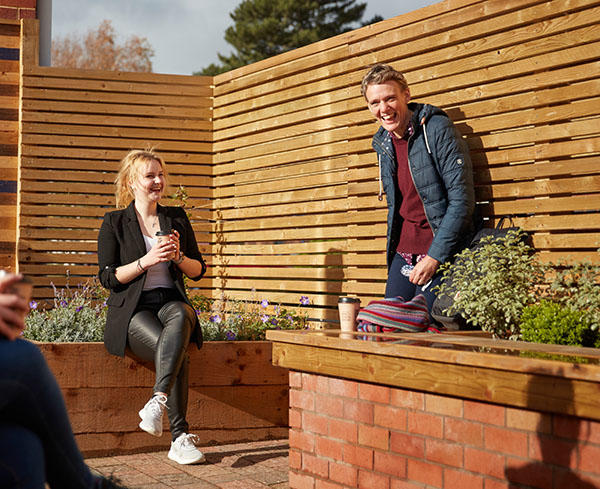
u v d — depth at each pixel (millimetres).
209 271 6910
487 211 4699
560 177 4395
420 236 4668
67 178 6738
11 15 7000
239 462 3830
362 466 2715
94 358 4094
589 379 1917
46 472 1542
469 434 2322
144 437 4152
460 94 4926
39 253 6605
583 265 4055
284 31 31141
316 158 6043
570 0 4332
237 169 6750
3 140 6793
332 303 5820
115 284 4062
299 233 6160
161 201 6777
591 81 4250
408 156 4594
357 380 2756
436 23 5066
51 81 6746
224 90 6875
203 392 4250
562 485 2029
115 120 6820
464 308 4066
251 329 4820
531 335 3645
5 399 1398
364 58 5617
